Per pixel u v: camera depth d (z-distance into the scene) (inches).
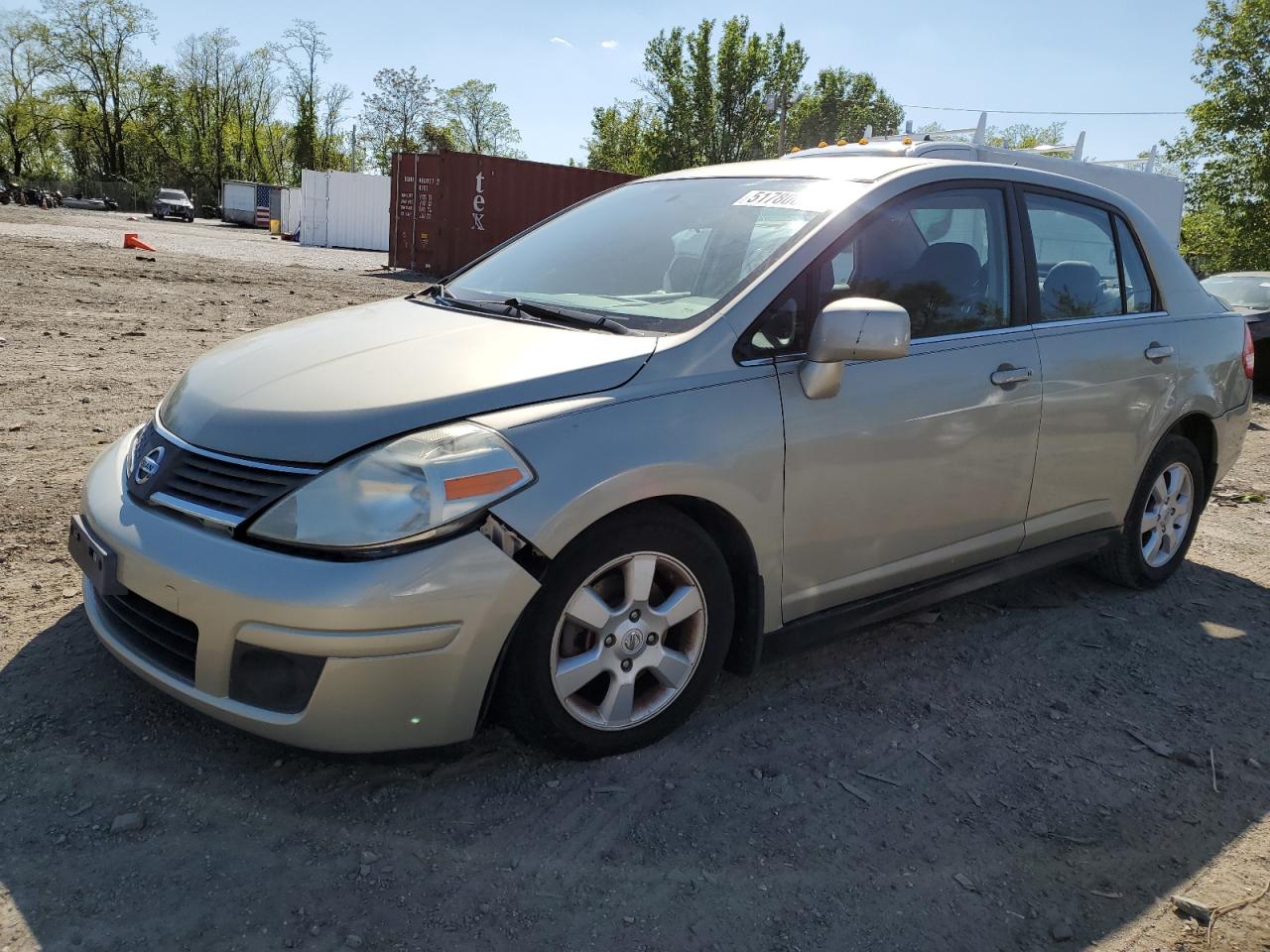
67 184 2822.3
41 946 79.0
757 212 131.1
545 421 97.6
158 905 84.3
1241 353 183.5
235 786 101.0
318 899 86.4
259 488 94.1
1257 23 988.6
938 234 135.8
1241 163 1031.0
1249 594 181.3
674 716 113.0
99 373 292.2
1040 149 524.1
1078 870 99.3
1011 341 140.3
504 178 848.3
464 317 124.0
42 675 118.5
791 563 117.6
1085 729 127.3
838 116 2687.0
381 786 102.5
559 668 101.7
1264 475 274.8
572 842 96.4
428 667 92.2
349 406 97.0
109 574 100.1
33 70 3006.9
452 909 86.4
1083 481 154.5
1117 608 169.5
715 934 86.1
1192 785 116.1
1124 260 166.1
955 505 134.6
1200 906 93.7
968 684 137.0
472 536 92.1
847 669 138.6
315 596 88.0
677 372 107.6
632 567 104.3
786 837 100.0
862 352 109.7
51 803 96.2
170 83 3139.8
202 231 1605.6
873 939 87.3
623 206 150.1
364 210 1317.7
